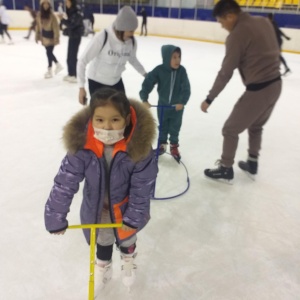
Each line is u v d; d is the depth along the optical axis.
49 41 5.73
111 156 1.26
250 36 2.13
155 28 15.05
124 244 1.48
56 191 1.26
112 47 2.55
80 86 2.74
